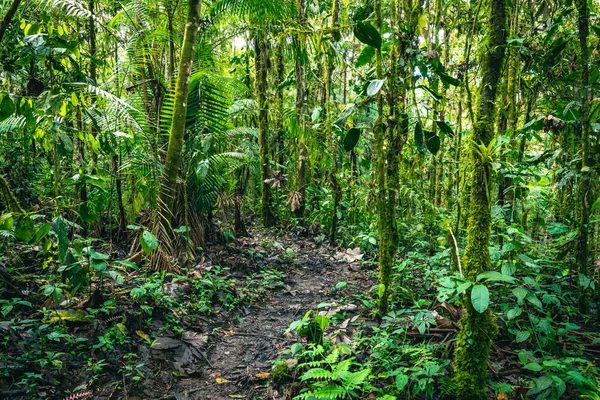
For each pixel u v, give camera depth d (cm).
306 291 445
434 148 304
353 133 329
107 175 431
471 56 520
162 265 407
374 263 520
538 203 370
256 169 696
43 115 244
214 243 526
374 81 286
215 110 508
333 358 226
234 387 265
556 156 313
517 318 301
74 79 347
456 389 234
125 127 375
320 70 688
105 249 452
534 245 372
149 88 529
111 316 304
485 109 225
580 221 316
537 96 379
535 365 236
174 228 477
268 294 430
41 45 266
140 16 485
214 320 356
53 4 369
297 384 255
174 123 421
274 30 510
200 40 502
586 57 295
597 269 327
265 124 713
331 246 624
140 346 283
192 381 268
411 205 545
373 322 336
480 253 226
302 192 719
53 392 229
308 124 609
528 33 362
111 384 247
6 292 303
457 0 449
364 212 638
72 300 316
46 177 479
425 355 254
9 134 443
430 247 489
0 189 252
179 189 482
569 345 285
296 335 338
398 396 239
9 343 251
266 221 739
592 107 323
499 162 318
